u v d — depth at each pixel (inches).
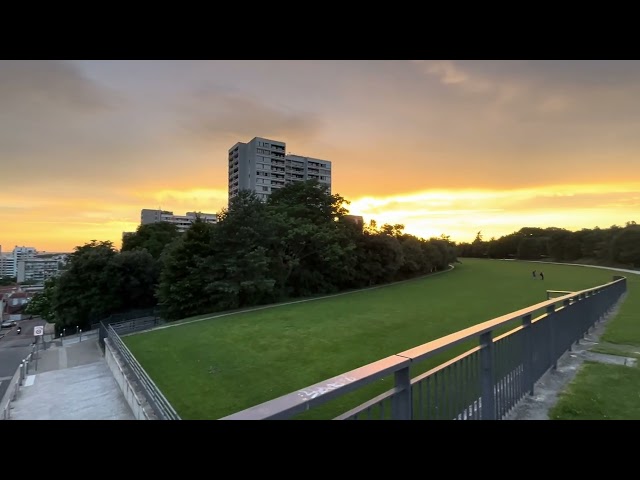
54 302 1363.2
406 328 710.5
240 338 684.7
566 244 2842.0
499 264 2787.9
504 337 136.4
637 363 207.0
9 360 959.0
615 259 2313.0
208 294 1070.4
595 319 343.6
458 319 795.4
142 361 599.2
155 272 1449.3
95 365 823.1
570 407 142.8
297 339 650.8
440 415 95.2
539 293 1216.8
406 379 80.0
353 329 714.8
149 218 3681.1
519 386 146.9
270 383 445.7
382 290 1440.7
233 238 1081.4
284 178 3378.4
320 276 1381.6
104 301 1333.7
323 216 1578.5
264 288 1071.6
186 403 402.6
